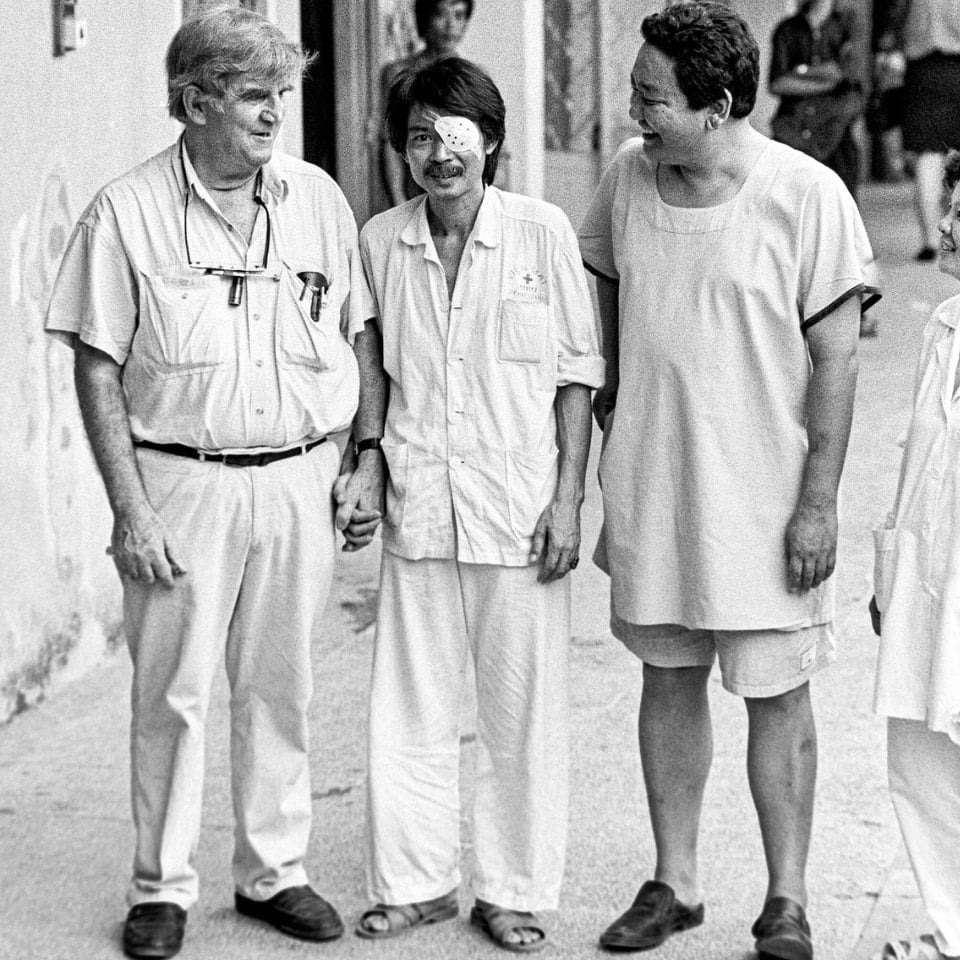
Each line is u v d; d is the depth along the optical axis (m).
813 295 4.79
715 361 4.85
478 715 5.16
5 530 6.71
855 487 10.03
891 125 17.80
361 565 8.98
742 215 4.79
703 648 5.13
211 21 4.59
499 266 4.90
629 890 5.49
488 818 5.17
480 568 5.02
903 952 4.90
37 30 6.81
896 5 19.17
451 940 5.15
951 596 4.61
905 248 18.78
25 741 6.66
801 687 5.05
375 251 5.01
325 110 11.00
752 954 5.07
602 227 5.12
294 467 4.94
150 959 5.00
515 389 4.93
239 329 4.79
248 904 5.25
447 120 4.73
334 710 7.05
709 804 6.14
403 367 5.00
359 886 5.52
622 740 6.77
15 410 6.74
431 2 11.20
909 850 4.87
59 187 7.02
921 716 4.68
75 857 5.70
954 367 4.69
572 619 8.26
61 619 7.15
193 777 5.02
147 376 4.80
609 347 5.25
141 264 4.73
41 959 5.01
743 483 4.89
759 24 18.11
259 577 4.96
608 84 14.71
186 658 4.92
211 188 4.75
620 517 5.06
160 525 4.82
